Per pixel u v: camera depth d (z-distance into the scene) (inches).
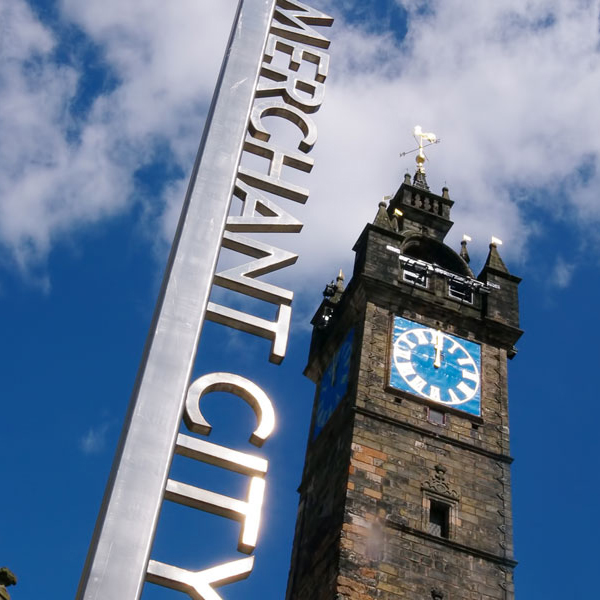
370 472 2005.4
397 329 2256.4
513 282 2455.7
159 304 452.4
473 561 1946.4
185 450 442.0
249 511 440.1
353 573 1851.6
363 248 2409.0
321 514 2054.6
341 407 2178.9
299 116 620.4
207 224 479.8
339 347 2362.2
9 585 997.2
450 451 2096.5
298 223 539.5
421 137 2822.3
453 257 2496.3
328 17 709.9
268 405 470.6
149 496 399.5
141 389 426.9
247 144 582.6
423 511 1984.5
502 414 2201.0
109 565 380.2
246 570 426.9
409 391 2155.5
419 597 1859.0
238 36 566.3
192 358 439.2
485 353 2303.2
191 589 414.6
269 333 495.2
